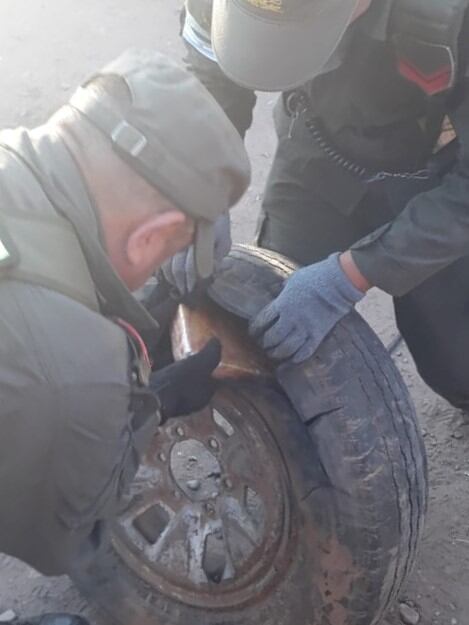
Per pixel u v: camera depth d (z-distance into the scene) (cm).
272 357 230
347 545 228
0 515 168
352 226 280
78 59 493
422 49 208
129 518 256
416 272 228
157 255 167
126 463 176
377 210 269
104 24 517
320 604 238
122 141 154
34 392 153
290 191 281
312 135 263
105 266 159
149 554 259
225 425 279
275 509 240
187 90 158
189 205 159
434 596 288
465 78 208
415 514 232
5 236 152
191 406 216
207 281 233
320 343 228
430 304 282
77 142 157
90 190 157
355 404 225
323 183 269
